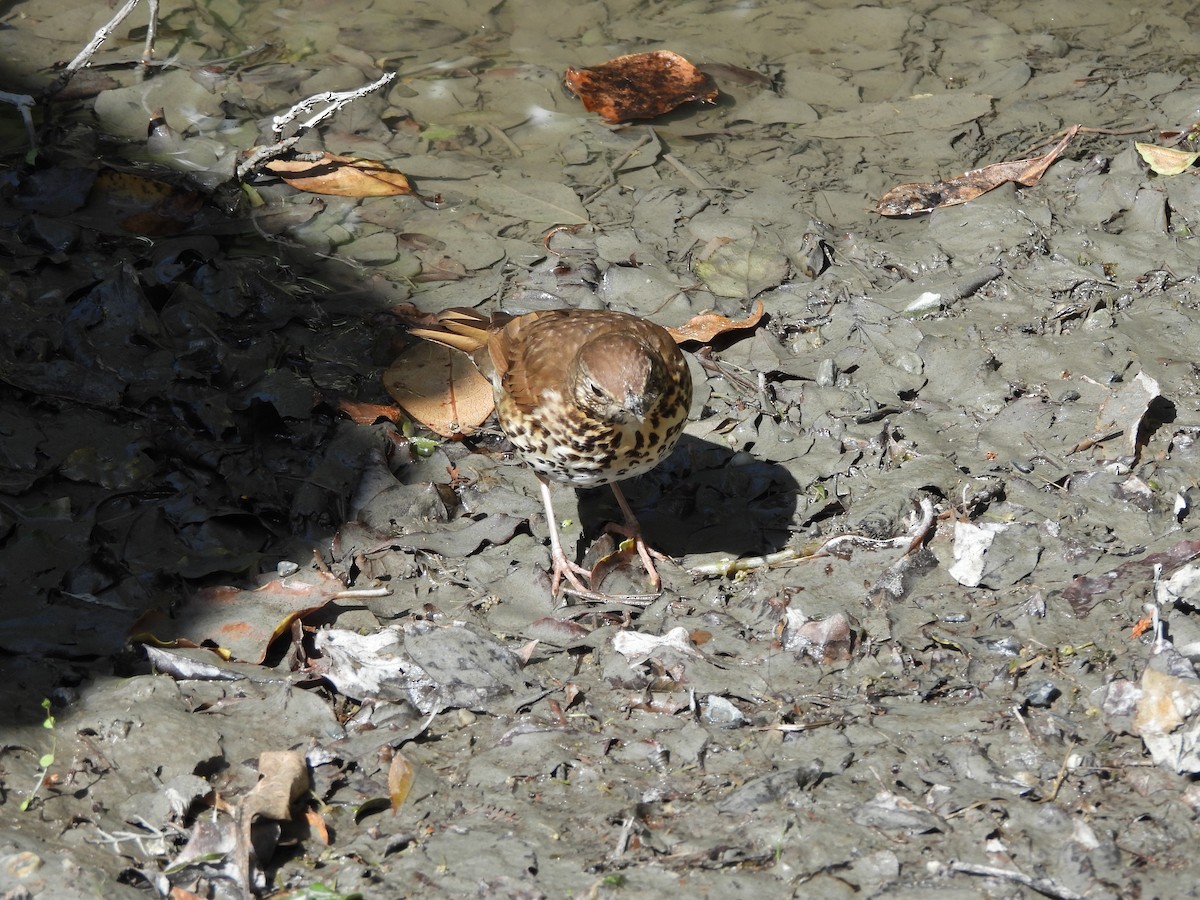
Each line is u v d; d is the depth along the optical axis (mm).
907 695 7629
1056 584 8359
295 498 9375
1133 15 16234
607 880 6352
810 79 15102
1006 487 9273
